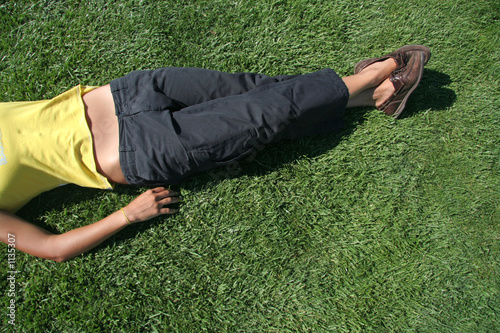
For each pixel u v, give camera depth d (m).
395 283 2.21
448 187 2.32
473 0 2.55
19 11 2.60
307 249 2.27
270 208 2.29
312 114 1.98
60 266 2.26
